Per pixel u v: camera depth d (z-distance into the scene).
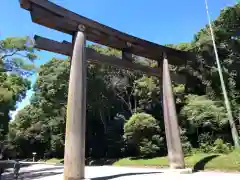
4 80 25.30
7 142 61.88
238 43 22.42
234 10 21.27
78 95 11.18
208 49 22.67
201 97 23.58
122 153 33.66
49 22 11.60
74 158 10.41
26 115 56.06
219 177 11.38
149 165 22.81
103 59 13.32
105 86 33.59
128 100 34.47
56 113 38.81
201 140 22.48
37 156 57.41
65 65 34.16
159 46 15.60
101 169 22.06
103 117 36.53
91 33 12.87
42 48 11.52
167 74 15.39
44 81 35.41
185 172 13.31
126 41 14.16
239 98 21.94
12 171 28.64
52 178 16.42
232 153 15.41
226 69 22.28
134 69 14.66
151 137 26.28
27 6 10.95
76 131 10.71
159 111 30.05
